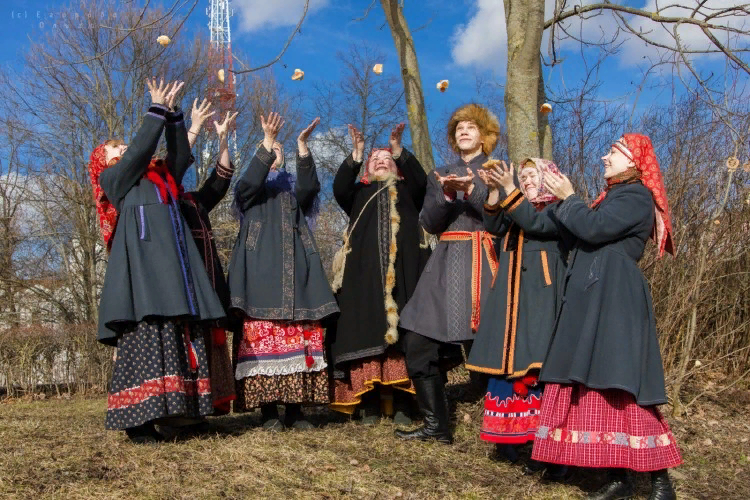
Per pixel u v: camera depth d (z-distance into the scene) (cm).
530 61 524
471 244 419
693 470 393
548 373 326
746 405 540
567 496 333
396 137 452
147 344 382
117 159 411
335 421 476
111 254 390
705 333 607
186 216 436
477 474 362
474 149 440
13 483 325
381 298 439
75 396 1069
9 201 1645
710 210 571
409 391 445
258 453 381
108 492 318
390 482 346
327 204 1525
